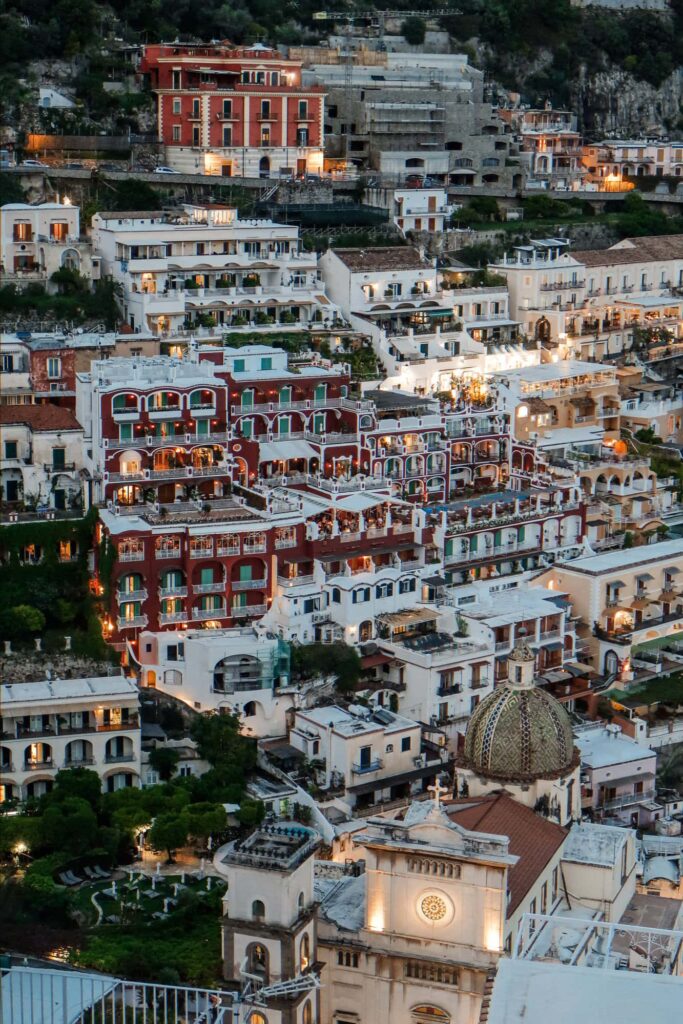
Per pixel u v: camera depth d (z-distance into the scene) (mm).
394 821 146375
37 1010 132500
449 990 144500
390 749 191875
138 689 188500
